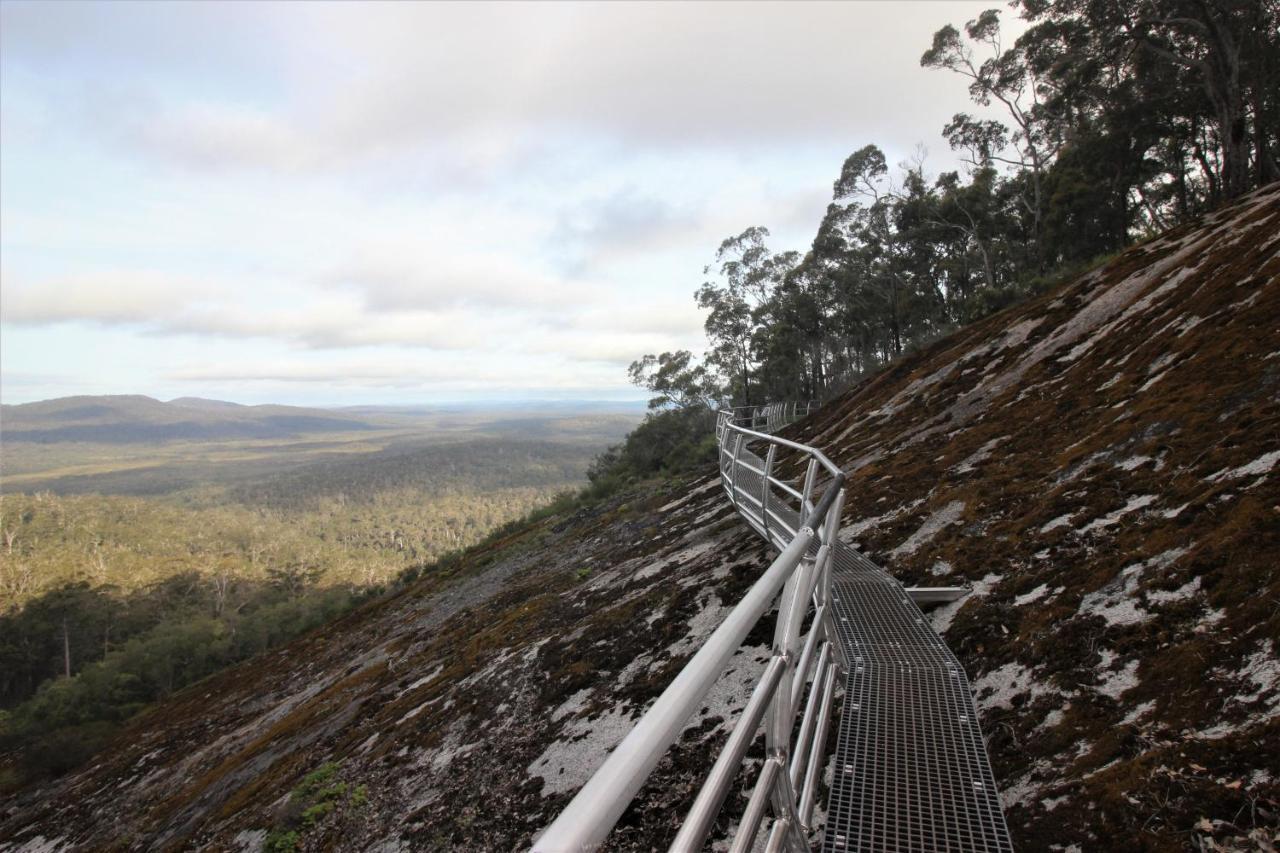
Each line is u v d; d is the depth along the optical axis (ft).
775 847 5.47
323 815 26.71
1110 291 46.16
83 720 167.43
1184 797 8.21
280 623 238.07
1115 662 11.53
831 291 183.01
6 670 286.25
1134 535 15.21
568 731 21.62
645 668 23.13
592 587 42.16
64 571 452.76
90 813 66.69
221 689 120.06
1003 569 17.22
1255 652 9.76
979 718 12.12
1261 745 8.27
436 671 42.68
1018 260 147.74
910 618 15.10
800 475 47.19
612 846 13.92
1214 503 14.26
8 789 103.14
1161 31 95.30
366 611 126.93
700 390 209.36
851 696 11.59
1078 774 9.56
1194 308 30.81
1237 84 80.23
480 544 162.30
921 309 155.12
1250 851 7.20
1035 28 106.93
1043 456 24.82
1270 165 89.81
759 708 4.70
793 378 199.11
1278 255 28.71
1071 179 112.37
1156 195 126.62
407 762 27.76
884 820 8.45
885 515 26.18
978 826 8.28
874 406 58.59
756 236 209.15
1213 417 19.16
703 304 223.30
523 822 17.95
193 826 41.68
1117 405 25.84
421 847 19.74
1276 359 19.88
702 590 27.25
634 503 92.07
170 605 386.11
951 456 31.04
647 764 2.59
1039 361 41.39
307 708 58.39
